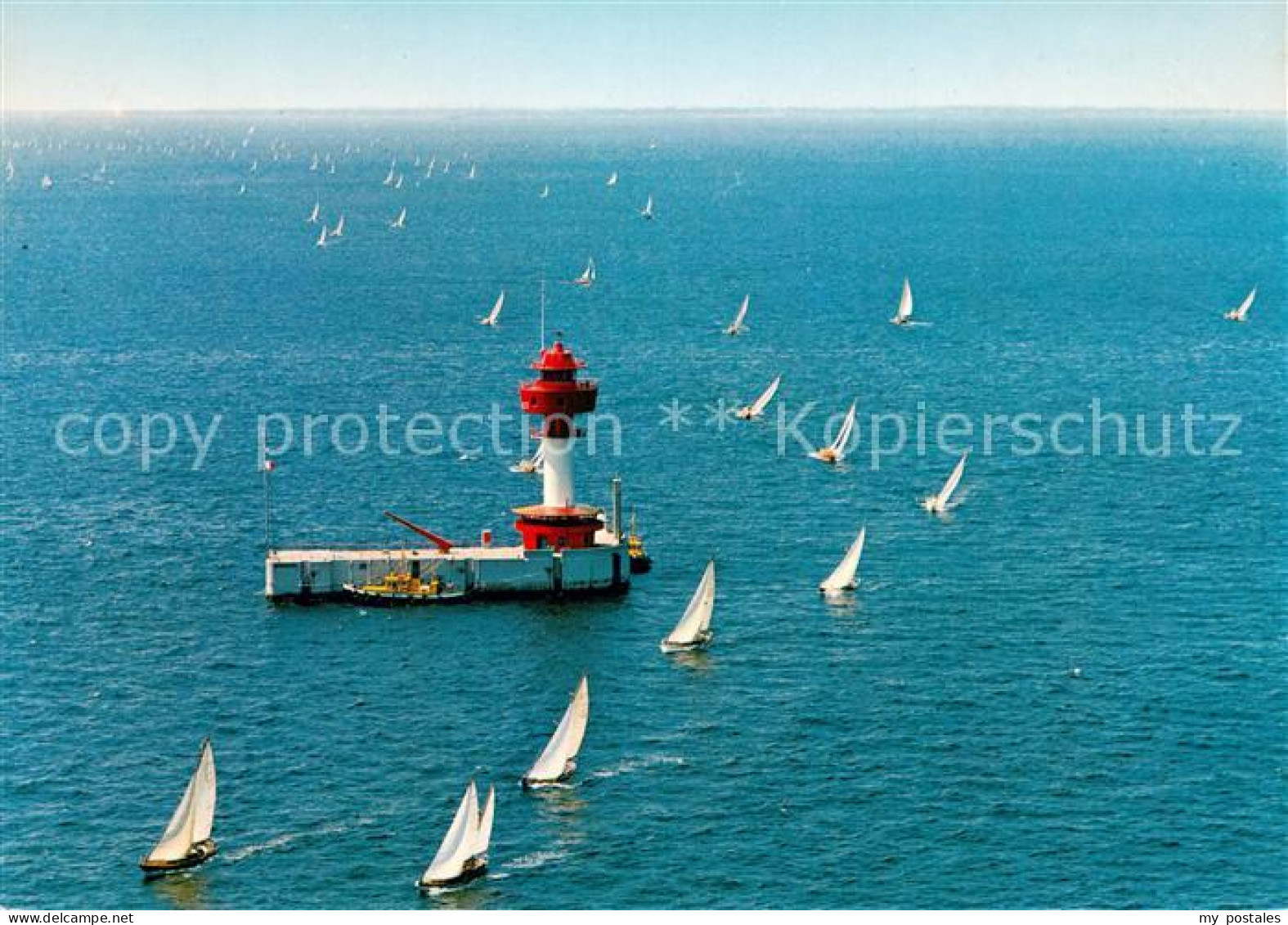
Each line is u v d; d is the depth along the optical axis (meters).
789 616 135.12
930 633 131.00
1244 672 122.94
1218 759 109.31
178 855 97.06
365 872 96.44
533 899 93.56
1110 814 102.38
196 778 97.38
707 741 111.75
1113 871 96.31
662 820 101.44
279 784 106.31
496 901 93.25
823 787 105.50
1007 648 127.81
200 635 132.12
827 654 126.56
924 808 103.00
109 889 94.69
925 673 122.81
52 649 128.62
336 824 101.56
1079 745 111.06
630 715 115.94
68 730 113.94
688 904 92.88
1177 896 94.00
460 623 134.62
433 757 110.06
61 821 101.94
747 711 116.38
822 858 97.50
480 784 106.25
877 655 126.38
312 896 94.00
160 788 106.00
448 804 103.88
